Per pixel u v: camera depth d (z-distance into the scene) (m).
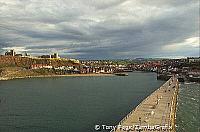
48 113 124.19
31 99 175.00
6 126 100.75
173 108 104.88
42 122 106.00
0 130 95.44
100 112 124.62
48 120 109.25
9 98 181.00
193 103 142.25
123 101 160.50
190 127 93.81
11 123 105.31
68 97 184.12
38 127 98.50
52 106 144.38
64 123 103.50
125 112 124.19
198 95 174.75
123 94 197.75
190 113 116.31
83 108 136.38
